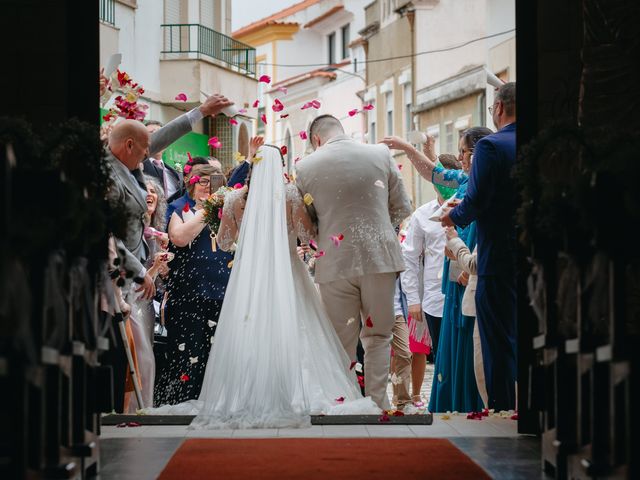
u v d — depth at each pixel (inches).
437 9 1424.7
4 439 152.5
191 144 1169.4
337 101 1996.8
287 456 225.5
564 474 194.5
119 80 351.6
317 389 290.2
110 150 304.8
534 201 204.8
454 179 366.9
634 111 251.4
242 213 313.6
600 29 252.5
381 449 235.1
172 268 343.9
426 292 395.9
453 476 203.0
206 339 342.6
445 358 335.9
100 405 210.1
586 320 182.4
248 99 1279.5
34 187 169.3
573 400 197.0
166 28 1149.7
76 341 194.7
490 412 296.8
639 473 156.9
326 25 2313.0
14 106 252.5
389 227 309.1
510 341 299.1
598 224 167.3
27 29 253.0
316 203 307.0
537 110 255.3
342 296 306.2
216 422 273.3
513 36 1155.9
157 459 224.1
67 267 183.0
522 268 259.1
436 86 1401.3
